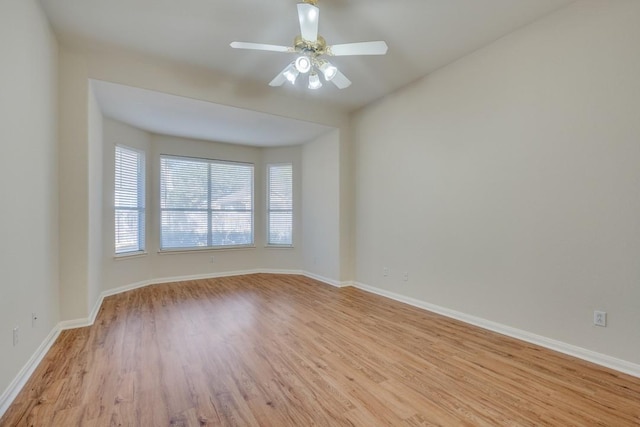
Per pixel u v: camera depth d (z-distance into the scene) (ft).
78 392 6.32
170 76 11.32
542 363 7.57
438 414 5.64
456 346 8.61
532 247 8.80
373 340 9.05
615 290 7.27
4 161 5.76
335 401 6.04
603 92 7.46
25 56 6.82
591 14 7.63
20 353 6.48
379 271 14.39
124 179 14.97
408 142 12.84
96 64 10.15
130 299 13.47
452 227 11.07
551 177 8.39
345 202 16.06
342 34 9.27
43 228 8.05
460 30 9.14
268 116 13.80
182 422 5.42
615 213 7.28
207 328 10.02
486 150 9.96
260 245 19.86
